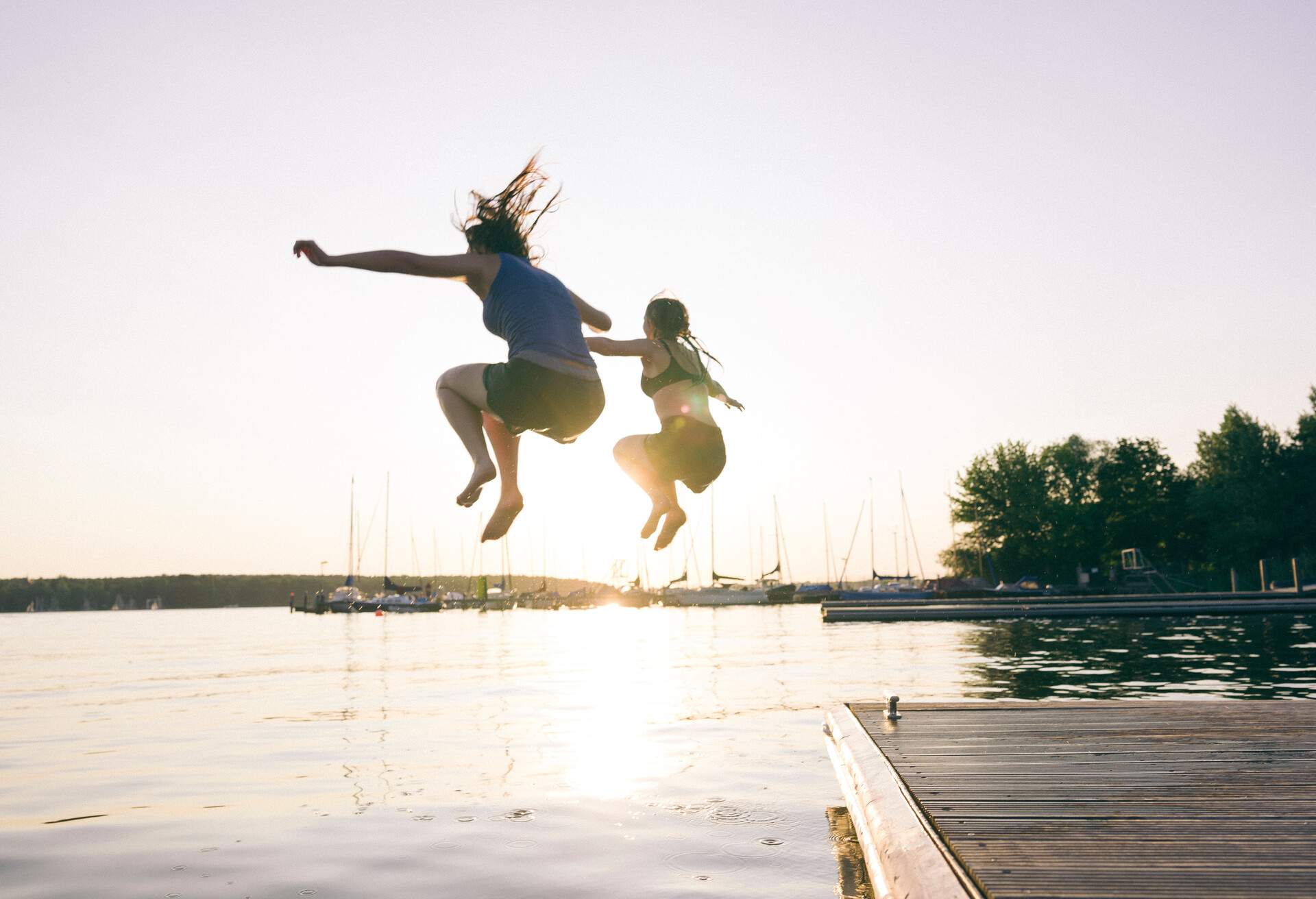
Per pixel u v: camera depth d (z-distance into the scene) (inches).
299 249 116.7
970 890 136.4
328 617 3366.1
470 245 133.0
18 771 351.6
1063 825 169.5
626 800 285.9
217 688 690.8
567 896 196.5
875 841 181.3
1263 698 463.8
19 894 203.3
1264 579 2117.4
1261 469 2411.4
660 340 152.4
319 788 311.1
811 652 897.5
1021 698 484.4
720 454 150.9
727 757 353.7
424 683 687.7
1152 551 2861.7
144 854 233.3
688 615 2748.5
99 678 817.5
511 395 120.7
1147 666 650.8
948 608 1503.4
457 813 271.9
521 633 1737.2
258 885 207.2
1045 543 2920.8
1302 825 166.6
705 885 202.8
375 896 197.8
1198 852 151.3
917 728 280.5
